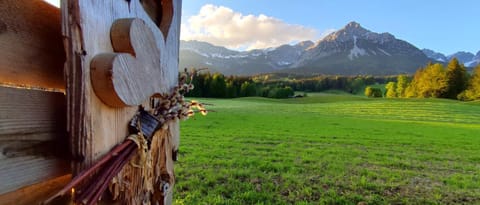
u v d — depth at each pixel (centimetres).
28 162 78
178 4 162
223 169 720
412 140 1454
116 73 90
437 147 1270
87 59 85
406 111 3691
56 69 92
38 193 87
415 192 618
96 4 90
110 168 92
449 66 6378
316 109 3791
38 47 85
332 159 918
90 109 86
